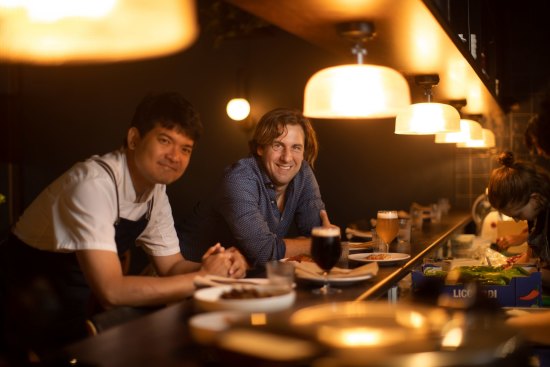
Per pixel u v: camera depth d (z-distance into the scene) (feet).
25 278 7.03
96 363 3.85
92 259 6.63
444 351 3.66
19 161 25.76
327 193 22.70
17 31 5.56
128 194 7.17
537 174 9.95
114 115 24.94
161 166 7.02
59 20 5.47
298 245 9.59
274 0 6.43
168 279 6.72
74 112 25.32
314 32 8.02
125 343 4.29
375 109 6.98
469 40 10.91
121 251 7.57
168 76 24.30
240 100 22.50
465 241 13.87
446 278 7.57
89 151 25.26
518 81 21.13
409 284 8.41
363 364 3.41
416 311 4.49
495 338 3.98
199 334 4.00
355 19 7.36
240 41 23.50
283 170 9.50
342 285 6.30
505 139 21.16
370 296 5.96
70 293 7.07
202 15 23.58
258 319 4.18
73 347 4.20
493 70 16.78
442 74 11.53
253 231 9.18
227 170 9.59
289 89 23.15
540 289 7.55
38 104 25.62
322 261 6.14
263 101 23.38
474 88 13.41
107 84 24.95
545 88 20.93
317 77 7.10
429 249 10.02
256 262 9.21
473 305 5.22
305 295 5.84
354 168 22.47
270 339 3.66
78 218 6.71
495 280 7.67
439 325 4.03
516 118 21.09
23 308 5.00
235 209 9.27
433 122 9.84
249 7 6.79
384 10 6.88
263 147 9.54
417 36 8.29
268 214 9.77
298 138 9.48
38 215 7.00
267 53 23.31
